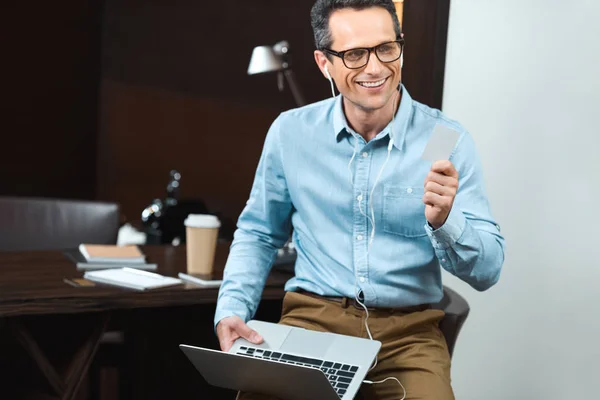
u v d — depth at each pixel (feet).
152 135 14.85
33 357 6.31
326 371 5.20
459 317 6.11
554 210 7.39
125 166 15.03
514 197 7.77
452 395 5.47
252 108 13.88
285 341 5.60
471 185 5.73
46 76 14.56
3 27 14.08
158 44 14.69
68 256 7.82
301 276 6.19
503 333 7.93
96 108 15.02
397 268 5.85
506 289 7.89
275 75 13.50
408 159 5.88
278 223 6.49
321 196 6.04
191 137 14.55
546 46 7.41
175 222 11.77
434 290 5.98
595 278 7.03
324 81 12.92
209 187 14.43
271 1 13.51
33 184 14.69
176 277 7.14
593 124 7.02
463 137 5.83
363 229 5.94
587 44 7.06
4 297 6.08
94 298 6.34
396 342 5.75
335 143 6.06
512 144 7.76
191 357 5.27
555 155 7.36
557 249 7.38
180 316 7.76
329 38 5.60
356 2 5.52
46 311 6.18
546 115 7.42
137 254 7.68
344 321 5.85
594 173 7.02
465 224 5.30
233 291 6.15
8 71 14.23
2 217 9.05
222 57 14.14
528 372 7.66
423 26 8.23
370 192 5.90
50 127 14.71
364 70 5.51
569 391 7.28
